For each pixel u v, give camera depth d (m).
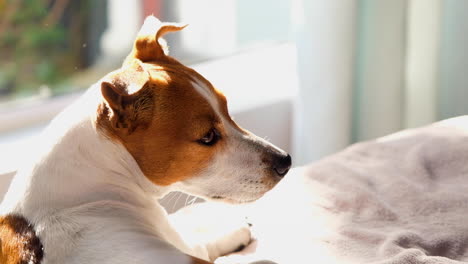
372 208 1.70
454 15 2.86
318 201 1.76
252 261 1.41
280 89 2.83
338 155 2.00
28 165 1.43
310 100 2.54
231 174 1.49
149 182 1.46
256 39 3.20
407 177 1.82
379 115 2.71
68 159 1.39
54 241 1.30
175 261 1.25
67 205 1.37
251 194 1.51
